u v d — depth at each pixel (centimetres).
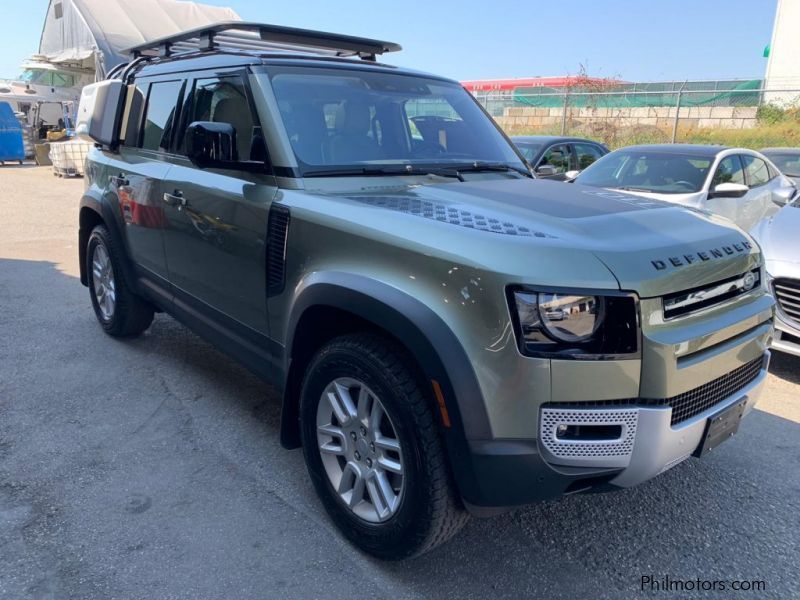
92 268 531
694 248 250
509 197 292
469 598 251
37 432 369
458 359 221
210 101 364
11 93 2836
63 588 247
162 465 338
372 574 262
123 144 476
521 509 312
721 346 249
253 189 315
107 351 497
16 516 290
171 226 389
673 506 316
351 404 272
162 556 268
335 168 314
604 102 2262
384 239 248
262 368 328
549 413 218
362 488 271
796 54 2927
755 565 274
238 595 248
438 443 235
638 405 224
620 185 771
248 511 301
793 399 455
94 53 2362
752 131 1905
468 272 222
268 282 307
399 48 437
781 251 477
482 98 2228
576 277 217
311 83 341
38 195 1457
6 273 738
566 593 256
